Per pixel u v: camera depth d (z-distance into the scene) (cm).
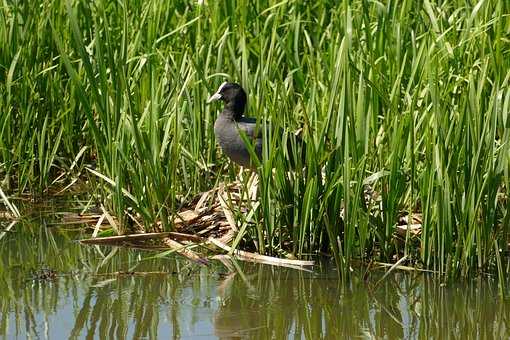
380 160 1264
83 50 1286
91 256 1269
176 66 1462
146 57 1406
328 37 1523
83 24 1570
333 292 1158
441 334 1055
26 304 1114
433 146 1192
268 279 1196
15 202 1470
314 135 1300
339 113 1201
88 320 1070
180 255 1276
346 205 1174
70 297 1134
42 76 1521
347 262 1178
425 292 1162
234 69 1562
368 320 1086
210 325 1059
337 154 1216
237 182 1438
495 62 1234
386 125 1256
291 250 1277
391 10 1452
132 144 1362
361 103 1219
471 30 1402
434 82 1194
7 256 1266
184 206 1415
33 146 1488
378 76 1308
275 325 1064
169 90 1485
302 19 1648
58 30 1535
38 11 1531
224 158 1510
